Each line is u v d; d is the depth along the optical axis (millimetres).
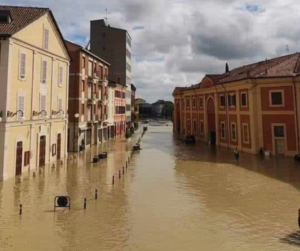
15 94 21703
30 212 14156
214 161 29734
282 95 31672
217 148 40062
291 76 30906
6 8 25438
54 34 28109
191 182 20734
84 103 38438
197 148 40469
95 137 44312
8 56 20594
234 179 21672
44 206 15117
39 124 25703
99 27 64438
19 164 22703
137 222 12938
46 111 27031
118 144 45031
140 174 23438
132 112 89562
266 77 32062
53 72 28219
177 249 10234
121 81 64750
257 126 33062
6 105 20562
